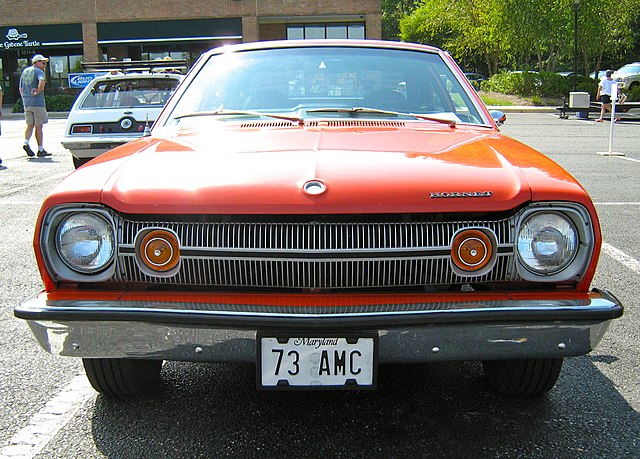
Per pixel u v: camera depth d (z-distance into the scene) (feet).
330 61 12.92
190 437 9.44
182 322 7.92
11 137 58.95
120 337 8.13
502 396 10.69
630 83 99.40
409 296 8.14
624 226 22.89
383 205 8.06
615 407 10.34
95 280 8.39
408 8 219.20
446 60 13.43
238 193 8.20
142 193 8.32
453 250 8.20
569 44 94.17
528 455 8.96
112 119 34.35
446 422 9.86
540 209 8.27
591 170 35.99
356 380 7.93
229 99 12.32
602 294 8.35
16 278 17.40
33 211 26.11
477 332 7.98
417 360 8.04
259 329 7.89
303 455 8.96
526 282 8.41
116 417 10.03
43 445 9.27
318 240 8.11
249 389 10.96
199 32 106.83
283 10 105.29
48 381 11.40
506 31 97.09
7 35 108.99
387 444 9.24
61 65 111.65
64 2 107.24
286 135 10.43
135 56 111.04
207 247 8.21
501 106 88.74
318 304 7.97
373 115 11.93
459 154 9.55
